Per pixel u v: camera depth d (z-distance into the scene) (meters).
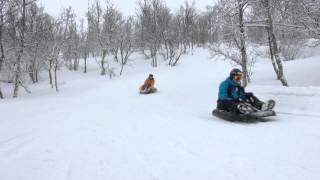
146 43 55.44
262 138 7.70
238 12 17.44
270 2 15.68
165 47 58.34
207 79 30.44
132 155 7.11
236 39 19.08
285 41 28.56
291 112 10.73
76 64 50.22
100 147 7.96
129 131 9.81
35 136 9.78
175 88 25.67
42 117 14.19
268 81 23.95
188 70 41.78
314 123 8.82
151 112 14.16
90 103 19.84
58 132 10.26
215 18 19.05
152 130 9.77
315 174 5.27
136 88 28.77
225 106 10.77
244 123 9.94
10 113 16.67
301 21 15.22
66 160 6.99
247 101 10.63
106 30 51.03
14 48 32.00
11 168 6.63
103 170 6.21
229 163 6.11
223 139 7.94
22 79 36.12
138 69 49.56
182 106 15.66
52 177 5.96
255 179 5.26
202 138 8.23
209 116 11.95
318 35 15.27
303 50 36.59
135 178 5.69
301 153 6.32
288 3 15.26
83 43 53.41
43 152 7.79
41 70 43.62
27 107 19.33
